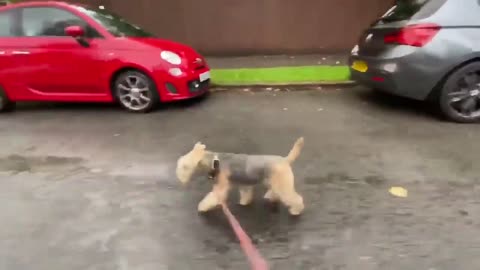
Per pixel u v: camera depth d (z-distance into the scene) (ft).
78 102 15.16
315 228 7.26
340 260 6.47
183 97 13.62
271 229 7.27
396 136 11.01
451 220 7.38
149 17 22.08
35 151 10.82
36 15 13.99
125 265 6.50
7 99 14.40
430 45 11.50
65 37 13.69
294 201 7.43
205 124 12.40
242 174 7.31
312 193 8.34
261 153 10.24
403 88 12.07
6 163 10.14
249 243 6.91
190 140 11.19
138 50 13.38
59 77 13.84
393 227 7.23
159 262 6.55
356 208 7.81
